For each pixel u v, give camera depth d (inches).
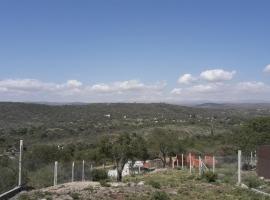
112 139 2226.9
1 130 4190.5
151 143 3019.2
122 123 5546.3
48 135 4195.4
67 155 2488.9
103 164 2428.6
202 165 1712.6
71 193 956.6
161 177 1657.2
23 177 1197.1
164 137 3021.7
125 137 2158.0
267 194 1077.1
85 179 1697.8
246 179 1357.0
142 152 2287.2
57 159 2335.1
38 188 1184.2
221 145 3004.4
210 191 1104.8
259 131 2343.8
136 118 6254.9
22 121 4933.6
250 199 999.0
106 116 6314.0
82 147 3164.4
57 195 927.7
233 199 995.9
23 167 1301.7
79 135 4328.3
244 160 2081.7
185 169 2194.9
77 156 2632.9
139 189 1080.8
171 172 1989.4
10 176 1118.4
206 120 5816.9
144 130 4352.9
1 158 1403.8
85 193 978.1
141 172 2417.6
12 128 4394.7
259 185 1250.0
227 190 1122.7
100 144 2166.6
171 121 5580.7
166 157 3161.9
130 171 2466.8
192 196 1021.8
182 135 3951.8
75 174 1614.2
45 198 884.0
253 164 1969.7
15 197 932.6
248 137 2251.5
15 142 3282.5
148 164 3034.0
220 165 2016.5
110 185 1170.6
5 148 2564.0
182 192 1072.8
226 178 1391.5
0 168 1131.9
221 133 3892.7
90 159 2541.8
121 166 2010.3
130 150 2054.6
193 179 1425.9
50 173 1443.2
